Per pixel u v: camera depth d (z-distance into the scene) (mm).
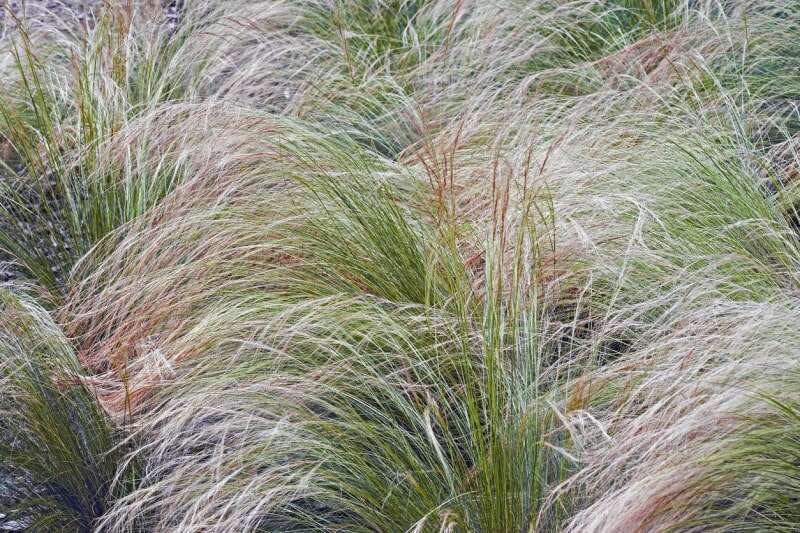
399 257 4641
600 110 5664
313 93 6203
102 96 6039
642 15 6535
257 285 4668
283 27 7027
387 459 3795
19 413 4203
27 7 7641
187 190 5195
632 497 3314
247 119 5484
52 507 4172
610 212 4715
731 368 3594
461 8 6512
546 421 3805
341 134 5668
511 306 4121
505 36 6461
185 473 4039
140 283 4809
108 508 4152
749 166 5184
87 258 5301
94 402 4277
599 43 6555
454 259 4402
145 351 4555
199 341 4371
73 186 5688
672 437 3395
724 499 3516
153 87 6344
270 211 4938
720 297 4281
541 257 4508
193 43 6598
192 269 4707
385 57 6555
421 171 5281
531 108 5660
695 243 4598
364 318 4219
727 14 6492
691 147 5164
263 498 3738
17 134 5832
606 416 3873
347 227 4750
